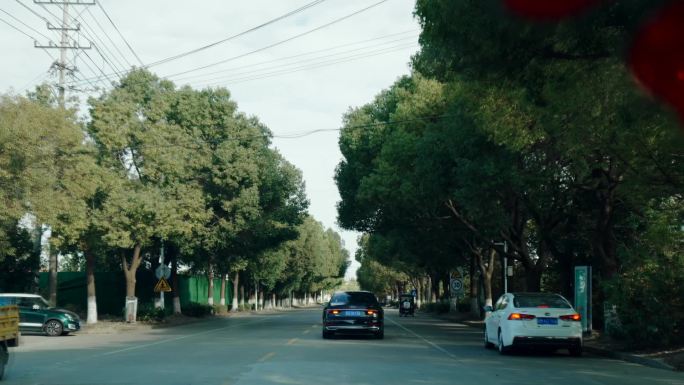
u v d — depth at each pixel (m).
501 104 15.36
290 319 45.31
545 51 10.80
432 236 36.81
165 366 14.71
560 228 28.41
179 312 42.25
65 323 27.00
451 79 18.20
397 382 12.16
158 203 31.20
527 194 25.12
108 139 31.41
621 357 17.36
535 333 17.38
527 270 28.83
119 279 43.19
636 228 23.47
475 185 22.86
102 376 12.97
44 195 24.31
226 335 26.39
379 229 40.94
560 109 12.96
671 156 14.70
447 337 25.67
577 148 16.09
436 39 12.59
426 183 25.78
